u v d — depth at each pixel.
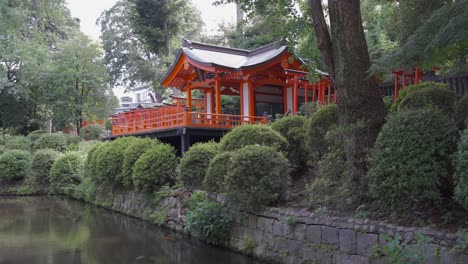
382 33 14.99
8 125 25.98
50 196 16.19
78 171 15.89
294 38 7.80
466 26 3.80
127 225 9.61
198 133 11.55
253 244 6.35
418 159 4.26
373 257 4.51
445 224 4.23
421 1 7.04
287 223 5.68
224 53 15.16
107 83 27.36
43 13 14.90
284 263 5.67
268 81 14.06
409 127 4.48
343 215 5.20
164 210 9.24
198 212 7.29
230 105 19.62
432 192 4.19
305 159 7.86
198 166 8.55
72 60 24.11
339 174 5.81
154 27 23.97
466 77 9.78
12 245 7.74
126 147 11.63
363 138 5.53
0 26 13.45
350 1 5.71
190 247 7.23
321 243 5.23
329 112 6.91
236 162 6.48
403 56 4.51
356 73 5.68
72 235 8.60
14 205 13.77
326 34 6.07
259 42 18.94
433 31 4.38
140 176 9.78
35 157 17.38
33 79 23.92
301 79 13.88
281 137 7.86
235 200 6.48
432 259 3.91
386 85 12.20
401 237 4.29
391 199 4.56
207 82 13.98
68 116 24.62
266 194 6.15
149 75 26.14
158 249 7.18
